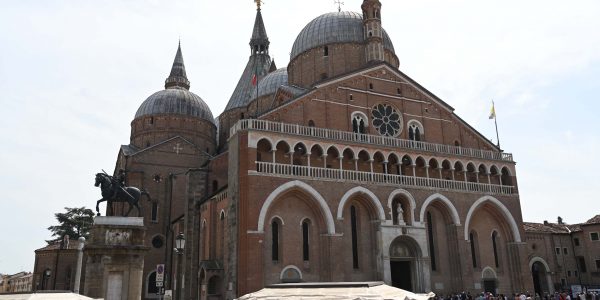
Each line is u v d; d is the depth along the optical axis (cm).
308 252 4566
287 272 4378
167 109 7731
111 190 3625
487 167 5747
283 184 4453
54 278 7269
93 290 3231
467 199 5422
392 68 5662
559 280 6675
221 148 8212
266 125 4597
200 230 5706
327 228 4572
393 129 5500
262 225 4253
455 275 5153
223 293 4591
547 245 6775
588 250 6800
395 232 4850
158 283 3219
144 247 3447
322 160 4947
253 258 4147
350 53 6331
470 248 5281
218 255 4912
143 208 6700
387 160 5109
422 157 5328
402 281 4994
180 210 6925
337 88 5253
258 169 4466
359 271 4722
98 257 3312
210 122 8062
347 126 5191
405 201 5112
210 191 6028
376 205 4838
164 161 7044
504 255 5647
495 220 5741
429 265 4966
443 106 5884
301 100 5006
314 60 6469
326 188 4653
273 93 7256
